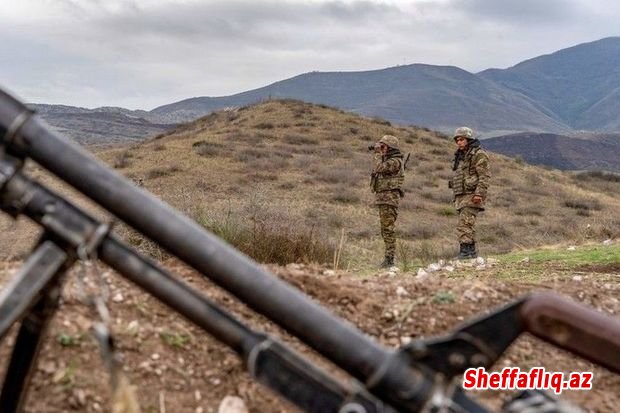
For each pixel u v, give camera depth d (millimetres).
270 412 3090
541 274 7289
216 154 35156
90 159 2053
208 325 2066
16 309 1980
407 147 42688
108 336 1981
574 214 30344
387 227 10781
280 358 2020
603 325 2150
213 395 3109
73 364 2967
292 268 4664
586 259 8570
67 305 3318
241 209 15719
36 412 2760
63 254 2057
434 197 29188
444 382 2092
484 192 10461
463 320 4016
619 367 2146
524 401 2213
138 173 29844
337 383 2018
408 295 4230
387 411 1995
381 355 2006
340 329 2012
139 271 2061
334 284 4242
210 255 2023
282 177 30562
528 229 24047
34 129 2033
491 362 2137
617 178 48281
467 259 9789
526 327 2170
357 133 44281
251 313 3725
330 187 28734
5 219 9445
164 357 3207
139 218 2029
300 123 45875
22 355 2189
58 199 2064
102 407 2846
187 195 17469
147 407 2949
